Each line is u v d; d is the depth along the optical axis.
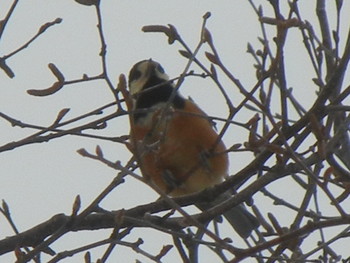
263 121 8.19
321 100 8.06
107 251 7.90
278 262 8.72
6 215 9.00
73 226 8.30
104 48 7.64
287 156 7.44
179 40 7.83
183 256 9.09
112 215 9.58
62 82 7.76
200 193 9.64
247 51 9.59
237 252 6.69
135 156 7.09
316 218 8.82
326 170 6.99
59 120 8.32
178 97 10.97
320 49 9.17
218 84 7.88
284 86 7.94
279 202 9.73
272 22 7.36
